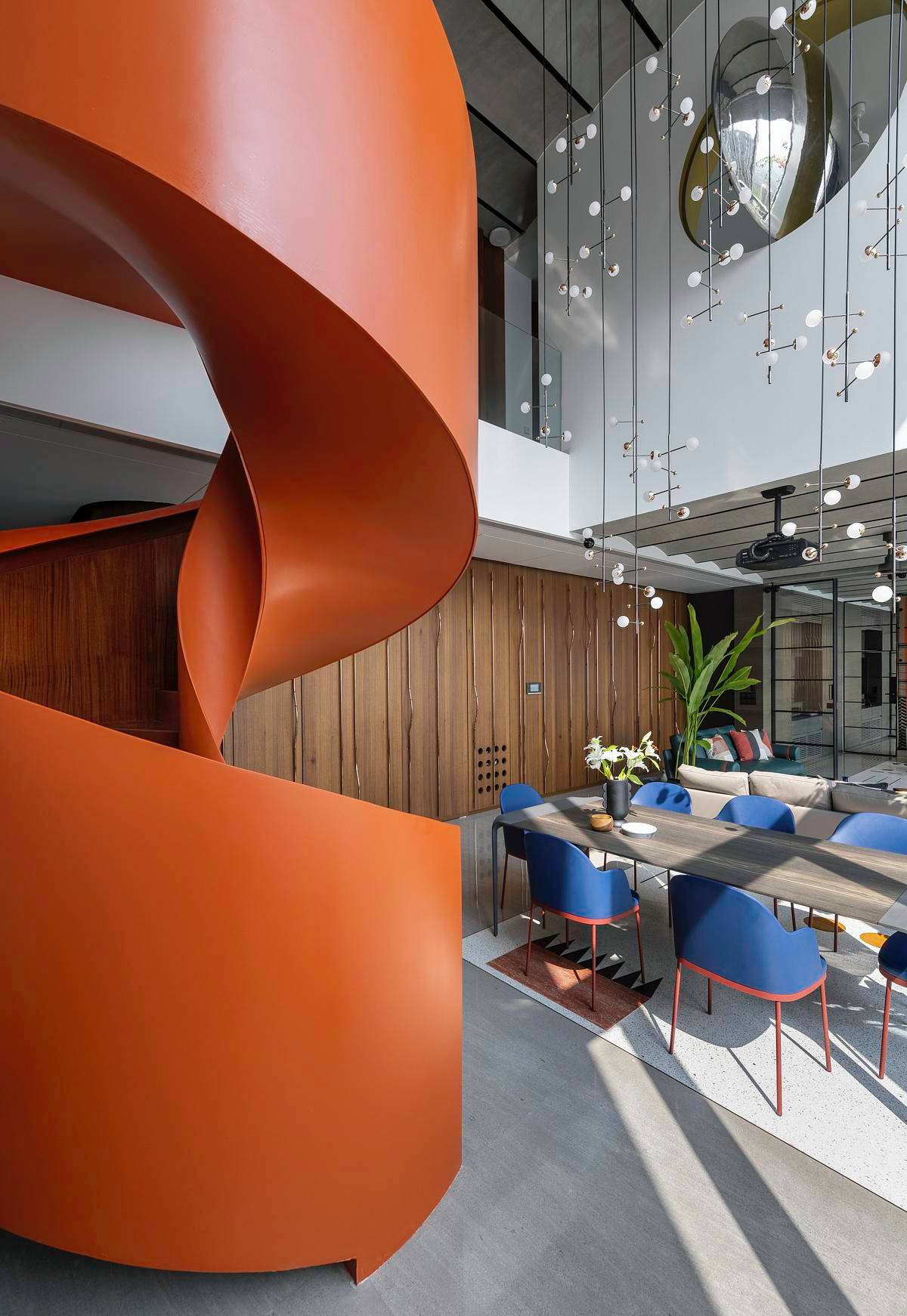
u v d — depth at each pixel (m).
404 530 2.02
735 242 4.61
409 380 1.35
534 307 7.93
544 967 3.49
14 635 2.41
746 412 4.55
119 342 3.17
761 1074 2.54
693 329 4.88
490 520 5.33
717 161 4.66
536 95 5.70
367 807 1.70
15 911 1.52
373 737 6.14
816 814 4.27
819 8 3.91
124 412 3.17
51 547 2.41
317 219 1.15
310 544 2.06
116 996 1.49
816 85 3.97
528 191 7.15
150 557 2.58
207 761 1.50
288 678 3.28
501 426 5.44
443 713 6.76
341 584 2.28
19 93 0.90
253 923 1.52
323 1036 1.61
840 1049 2.71
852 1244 1.78
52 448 3.53
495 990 3.24
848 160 3.98
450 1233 1.84
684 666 6.42
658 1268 1.72
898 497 5.04
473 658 7.10
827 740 9.24
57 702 2.45
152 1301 1.69
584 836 3.51
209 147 1.02
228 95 1.04
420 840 1.83
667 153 5.04
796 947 2.37
